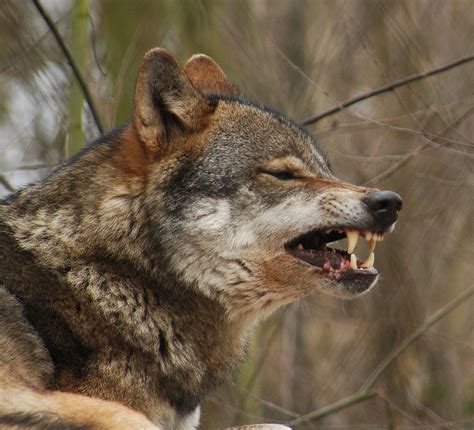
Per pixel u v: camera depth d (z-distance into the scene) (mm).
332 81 17328
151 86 9727
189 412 9867
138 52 17156
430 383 17781
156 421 9500
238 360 10227
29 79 15922
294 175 10000
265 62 17141
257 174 9875
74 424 8492
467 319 18984
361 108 16891
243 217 9742
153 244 9539
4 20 15406
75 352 9227
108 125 14750
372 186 16000
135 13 17422
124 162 9758
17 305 9156
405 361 17719
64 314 9289
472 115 15797
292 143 10133
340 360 18422
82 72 13508
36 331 9125
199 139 9852
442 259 18562
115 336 9352
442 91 15992
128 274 9508
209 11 17469
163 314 9555
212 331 9797
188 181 9703
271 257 9781
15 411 8594
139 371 9383
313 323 20109
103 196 9617
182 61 17281
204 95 10258
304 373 18844
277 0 18203
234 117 10062
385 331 17844
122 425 8438
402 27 16922
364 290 9883
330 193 9836
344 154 15531
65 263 9430
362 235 9969
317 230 9875
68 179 9773
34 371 8922
